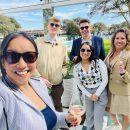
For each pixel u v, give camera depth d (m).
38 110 1.22
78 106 1.50
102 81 3.08
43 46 3.42
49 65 3.44
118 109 3.12
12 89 1.20
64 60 3.65
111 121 3.86
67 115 1.44
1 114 1.11
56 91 3.60
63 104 3.99
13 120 1.13
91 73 3.06
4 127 1.12
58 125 1.46
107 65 3.22
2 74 1.25
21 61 1.19
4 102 1.12
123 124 3.33
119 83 3.08
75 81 3.26
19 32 1.24
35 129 1.17
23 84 1.30
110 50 3.29
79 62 3.17
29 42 1.22
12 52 1.18
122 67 2.96
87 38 3.76
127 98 3.07
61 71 3.58
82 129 3.33
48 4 5.33
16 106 1.15
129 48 3.10
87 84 3.12
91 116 3.27
